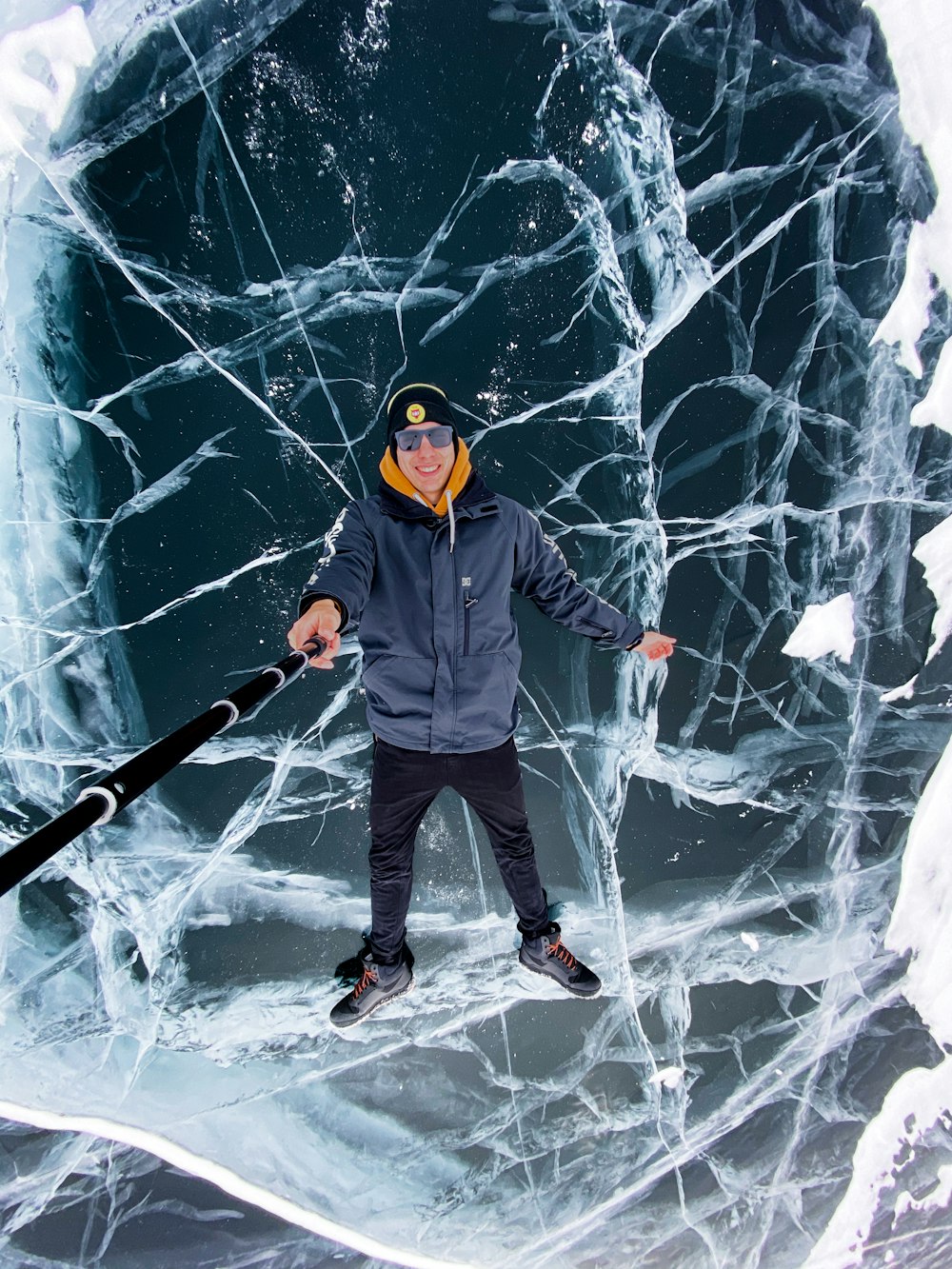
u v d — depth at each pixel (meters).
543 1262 2.05
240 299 1.96
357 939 2.15
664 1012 2.23
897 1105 2.29
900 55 1.98
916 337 2.18
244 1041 2.07
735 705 2.31
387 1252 2.01
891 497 2.27
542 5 1.85
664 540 2.21
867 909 2.36
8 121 1.77
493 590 1.40
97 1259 1.92
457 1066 2.15
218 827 2.12
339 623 1.14
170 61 1.79
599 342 2.08
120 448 1.98
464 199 1.96
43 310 1.90
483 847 2.24
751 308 2.11
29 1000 1.99
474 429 2.10
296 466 2.05
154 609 2.05
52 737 2.04
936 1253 2.18
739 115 1.99
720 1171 2.18
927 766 2.38
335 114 1.87
